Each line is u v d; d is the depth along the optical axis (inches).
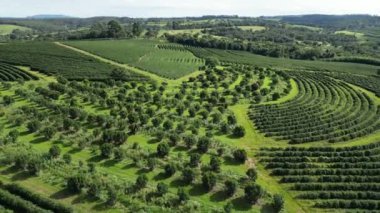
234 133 3757.4
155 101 4675.2
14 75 5748.0
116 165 2967.5
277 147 3511.3
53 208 2316.7
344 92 5757.9
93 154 3127.5
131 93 5027.1
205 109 4441.4
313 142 3695.9
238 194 2662.4
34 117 3806.6
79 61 7224.4
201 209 2472.9
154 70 7052.2
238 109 4665.4
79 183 2539.4
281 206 2496.3
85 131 3565.5
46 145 3250.5
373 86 6378.0
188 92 5319.9
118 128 3676.2
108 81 5457.7
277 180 2901.1
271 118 4256.9
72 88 4982.8
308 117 4323.3
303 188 2770.7
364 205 2578.7
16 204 2290.8
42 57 7381.9
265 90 5487.2
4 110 3991.1
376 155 3334.2
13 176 2716.5
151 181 2760.8
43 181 2672.2
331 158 3208.7
